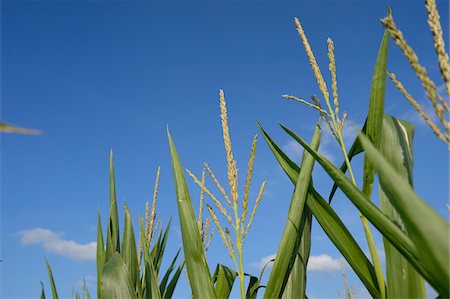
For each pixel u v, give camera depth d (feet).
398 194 1.98
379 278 3.16
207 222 4.78
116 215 4.60
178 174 3.74
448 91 2.04
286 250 3.55
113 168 4.71
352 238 3.37
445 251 1.92
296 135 3.08
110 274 4.00
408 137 3.24
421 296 2.92
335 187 3.72
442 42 2.06
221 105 3.63
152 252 4.99
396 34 2.10
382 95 3.19
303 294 3.91
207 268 3.58
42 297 4.52
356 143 3.53
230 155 3.58
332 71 3.40
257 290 4.22
